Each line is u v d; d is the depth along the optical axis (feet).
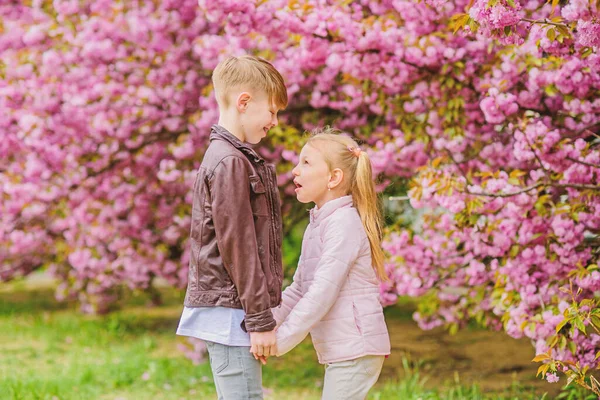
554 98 13.92
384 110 16.19
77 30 18.44
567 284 12.46
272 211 8.32
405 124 15.56
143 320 25.66
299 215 21.34
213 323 7.85
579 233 12.28
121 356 19.76
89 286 23.20
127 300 29.86
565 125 13.88
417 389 15.42
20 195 18.35
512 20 9.12
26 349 20.84
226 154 7.81
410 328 23.48
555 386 15.53
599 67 10.64
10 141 18.22
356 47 13.73
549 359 10.07
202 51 15.52
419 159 15.05
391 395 15.30
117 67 17.90
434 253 14.12
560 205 12.46
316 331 8.60
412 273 14.19
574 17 9.21
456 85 14.06
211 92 16.61
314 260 8.70
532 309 12.57
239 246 7.61
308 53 14.15
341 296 8.50
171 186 20.31
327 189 8.92
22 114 17.72
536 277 12.82
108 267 21.47
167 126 18.33
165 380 17.12
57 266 24.44
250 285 7.59
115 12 17.70
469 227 12.98
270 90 8.25
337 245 8.38
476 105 14.56
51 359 19.52
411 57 13.79
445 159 14.69
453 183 12.39
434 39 13.69
